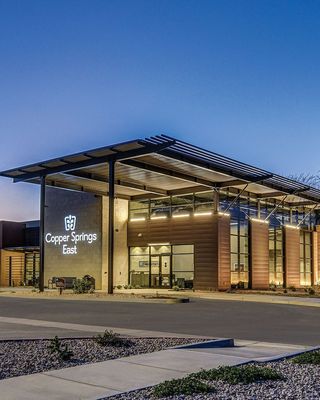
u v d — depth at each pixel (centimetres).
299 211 4712
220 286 3588
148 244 4009
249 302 2677
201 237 3709
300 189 3891
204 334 1430
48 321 1712
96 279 3962
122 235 4119
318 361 883
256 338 1357
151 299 2619
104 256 3975
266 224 4169
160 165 3222
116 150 2939
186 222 3806
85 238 4066
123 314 1998
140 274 4047
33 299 2812
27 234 5178
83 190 3884
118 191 3956
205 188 3753
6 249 4894
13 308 2244
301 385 710
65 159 3153
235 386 705
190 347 1076
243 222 3953
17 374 802
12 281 4975
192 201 3822
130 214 4181
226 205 3788
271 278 4262
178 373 804
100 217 3994
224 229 3694
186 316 1938
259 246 4053
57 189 4303
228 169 3269
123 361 898
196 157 2983
